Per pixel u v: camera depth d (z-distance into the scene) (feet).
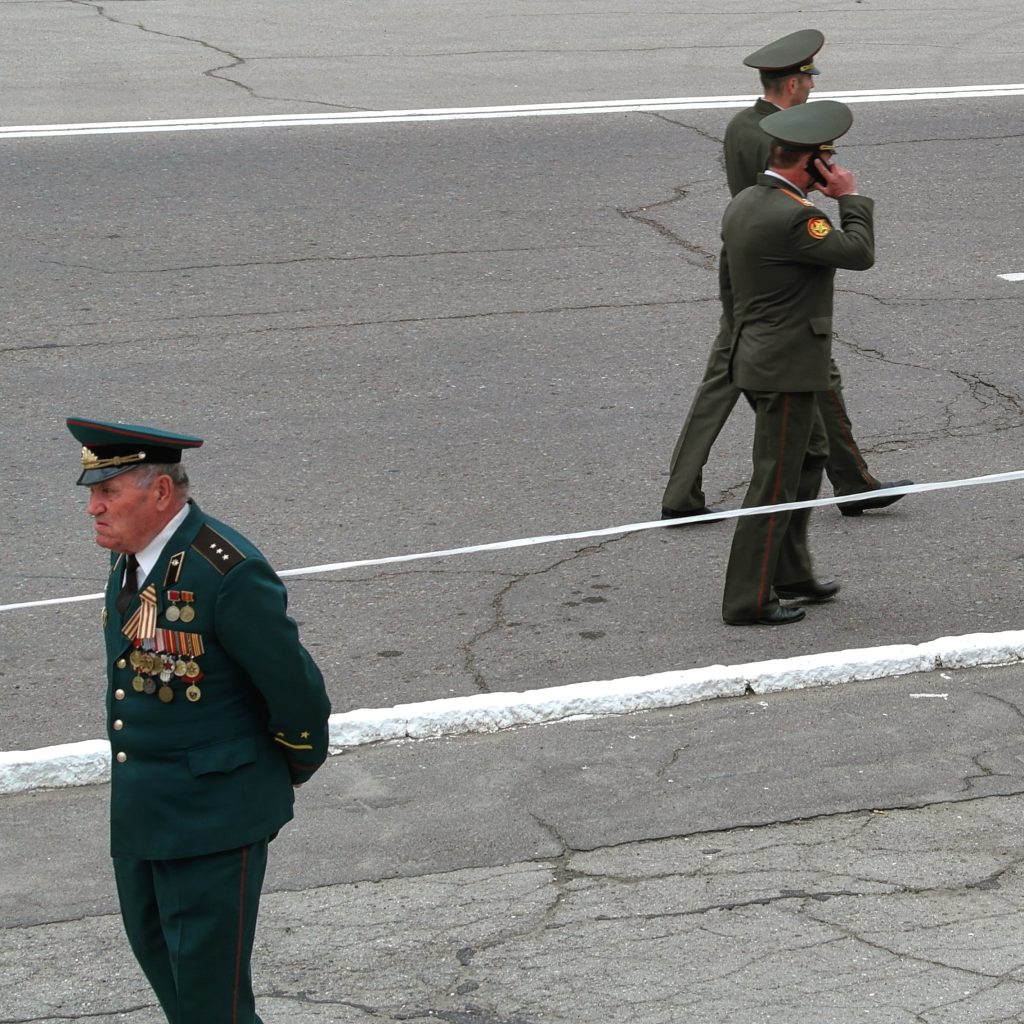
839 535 95.45
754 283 80.18
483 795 68.59
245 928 47.78
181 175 154.20
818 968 56.59
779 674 77.46
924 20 229.25
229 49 206.80
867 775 69.82
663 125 171.83
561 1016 54.34
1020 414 109.91
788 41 91.97
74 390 111.14
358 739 72.79
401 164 158.71
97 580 88.22
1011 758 71.10
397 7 233.76
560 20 225.97
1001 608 85.87
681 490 94.58
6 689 77.51
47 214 143.54
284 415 108.47
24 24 220.43
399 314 125.08
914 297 130.41
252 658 46.14
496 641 82.53
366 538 93.04
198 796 46.73
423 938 58.95
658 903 60.85
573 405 111.14
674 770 70.38
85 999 55.88
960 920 59.36
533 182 153.99
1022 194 154.20
